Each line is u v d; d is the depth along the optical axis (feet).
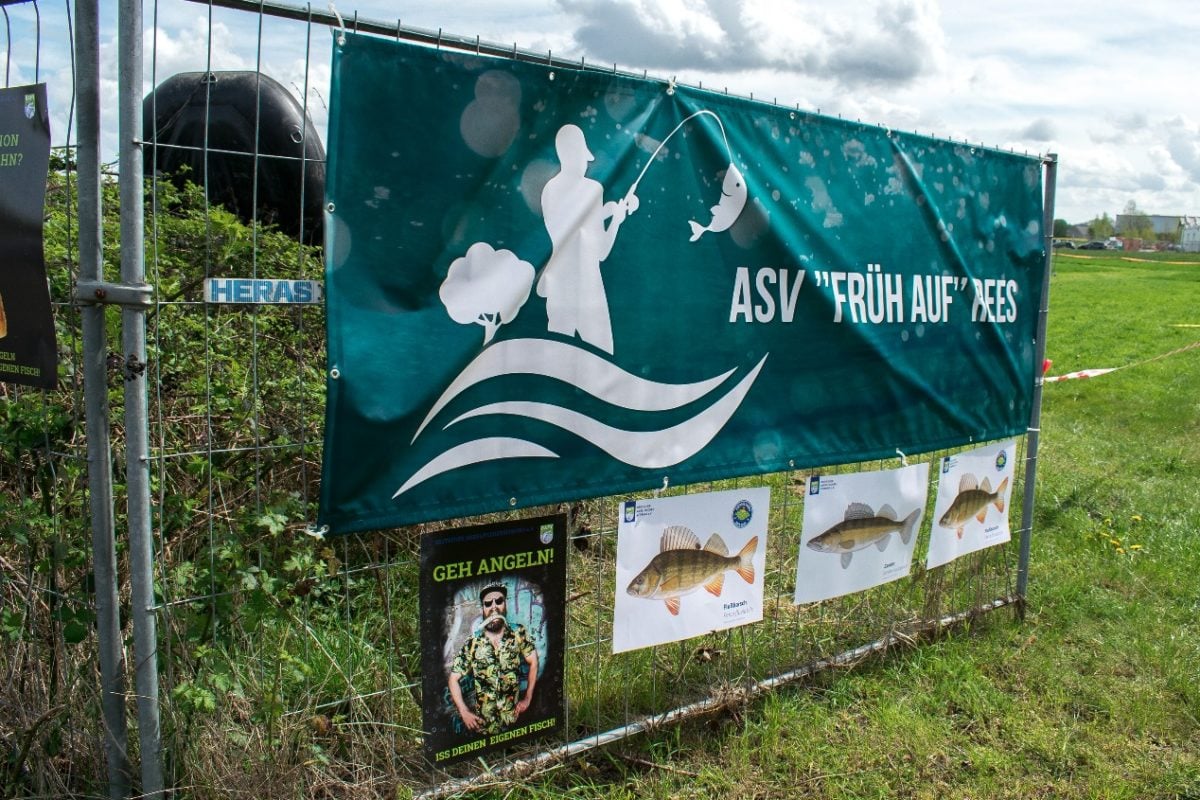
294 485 12.74
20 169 8.25
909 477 14.15
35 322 8.37
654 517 11.18
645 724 11.61
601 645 13.04
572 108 9.80
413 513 9.27
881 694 13.42
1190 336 78.74
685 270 10.96
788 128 11.83
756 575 12.39
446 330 9.19
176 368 11.80
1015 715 13.14
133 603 8.28
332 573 10.11
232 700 9.53
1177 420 37.50
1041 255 15.96
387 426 8.95
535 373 9.88
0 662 9.97
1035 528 21.49
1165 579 18.48
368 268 8.70
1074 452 30.07
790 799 11.12
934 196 13.83
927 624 15.06
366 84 8.49
